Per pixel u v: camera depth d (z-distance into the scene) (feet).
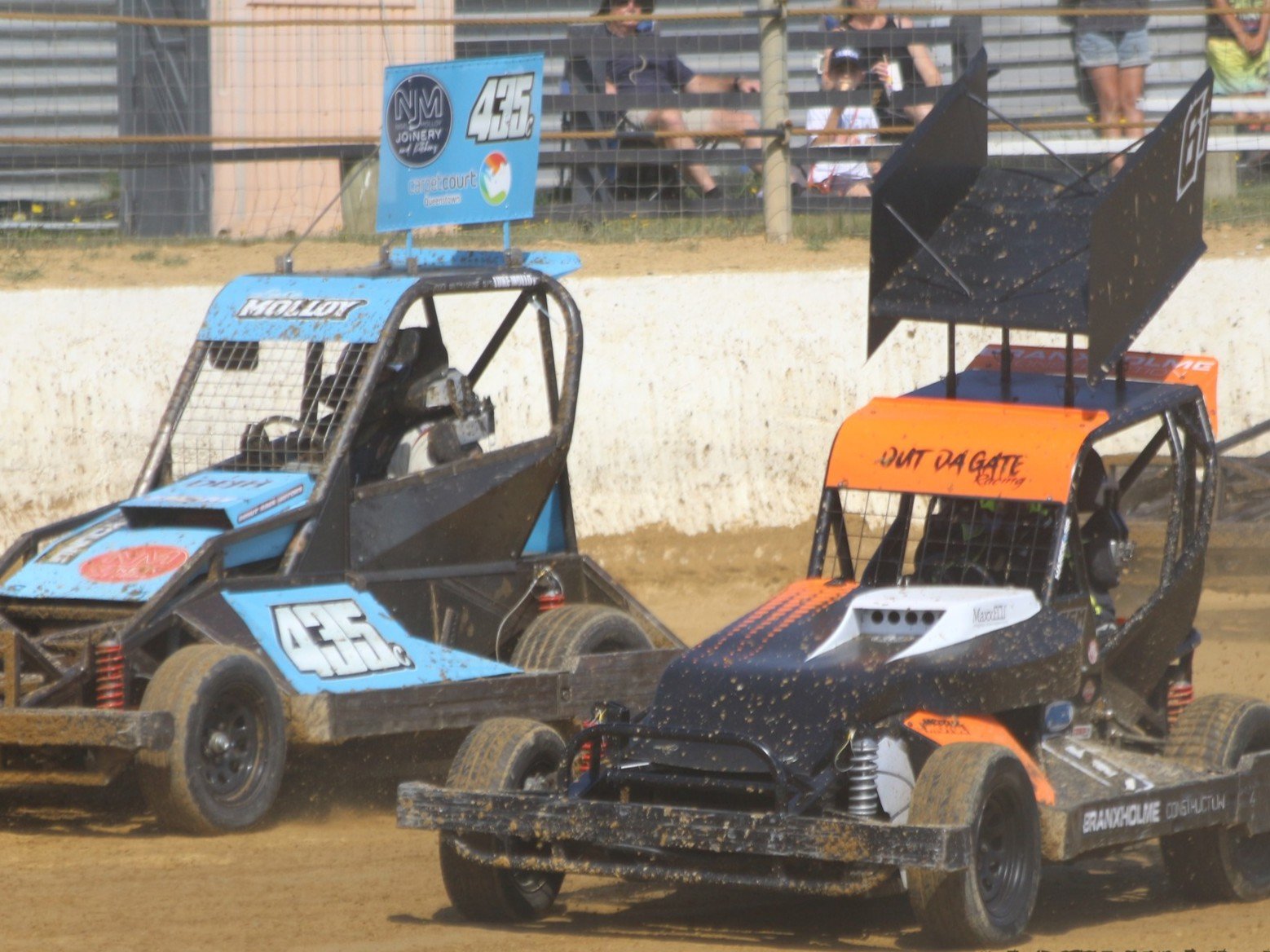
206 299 175.42
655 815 75.51
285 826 104.06
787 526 178.60
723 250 194.39
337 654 107.04
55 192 205.77
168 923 81.51
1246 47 221.05
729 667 81.61
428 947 77.87
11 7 208.74
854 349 181.37
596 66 202.59
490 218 134.00
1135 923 84.64
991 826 77.20
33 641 99.91
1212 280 188.14
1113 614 92.02
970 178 99.25
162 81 207.21
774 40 192.24
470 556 119.85
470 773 81.97
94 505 169.58
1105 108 217.56
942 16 204.33
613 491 176.76
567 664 116.37
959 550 89.25
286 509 111.04
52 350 170.71
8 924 80.74
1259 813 88.99
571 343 126.41
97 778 98.63
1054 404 92.02
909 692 79.61
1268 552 144.97
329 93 205.05
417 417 122.42
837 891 74.43
